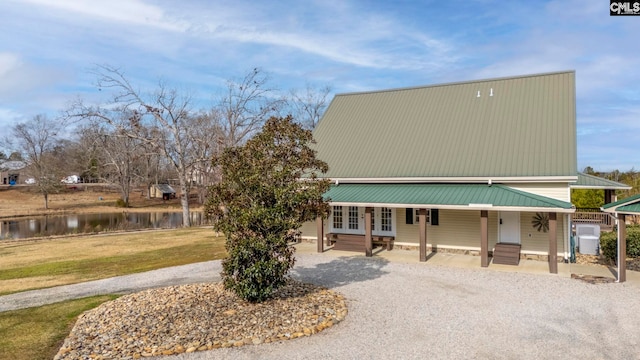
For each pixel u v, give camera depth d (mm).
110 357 7586
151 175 68562
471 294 11477
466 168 16891
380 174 18359
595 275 13461
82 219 42812
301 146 10883
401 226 18562
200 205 57406
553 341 8195
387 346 7984
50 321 9758
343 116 22750
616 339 8273
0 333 9023
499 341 8211
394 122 20906
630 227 17547
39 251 20469
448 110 20094
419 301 10859
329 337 8438
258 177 10070
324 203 11086
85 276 14812
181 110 35438
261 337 8320
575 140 15859
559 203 13797
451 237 17578
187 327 8812
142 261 17516
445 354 7629
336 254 17641
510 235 16406
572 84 18156
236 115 35406
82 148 68312
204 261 17109
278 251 10297
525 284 12461
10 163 80750
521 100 18656
